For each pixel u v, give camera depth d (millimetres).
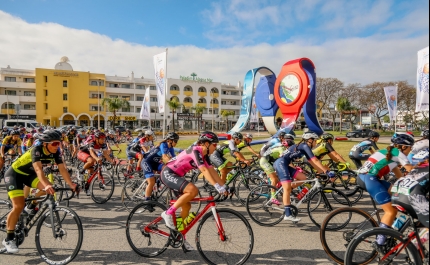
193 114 56812
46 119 51062
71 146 12336
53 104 51188
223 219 3506
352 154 6578
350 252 2832
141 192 6008
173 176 3643
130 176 6488
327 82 46438
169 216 3447
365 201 6215
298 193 5113
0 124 46688
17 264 3393
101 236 4312
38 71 50281
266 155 5551
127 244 4016
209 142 3592
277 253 3721
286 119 15461
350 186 6207
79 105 52719
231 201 6406
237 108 66312
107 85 55812
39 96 50562
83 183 6371
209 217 3484
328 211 4973
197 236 3406
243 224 3465
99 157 6480
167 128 52625
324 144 6371
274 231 4547
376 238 2920
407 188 2777
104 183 6281
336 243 3674
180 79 59719
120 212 5570
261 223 4848
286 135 5625
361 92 46094
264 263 3447
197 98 61594
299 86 14688
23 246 3887
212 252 3506
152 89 58719
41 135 3486
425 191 2699
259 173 6926
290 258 3578
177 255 3689
